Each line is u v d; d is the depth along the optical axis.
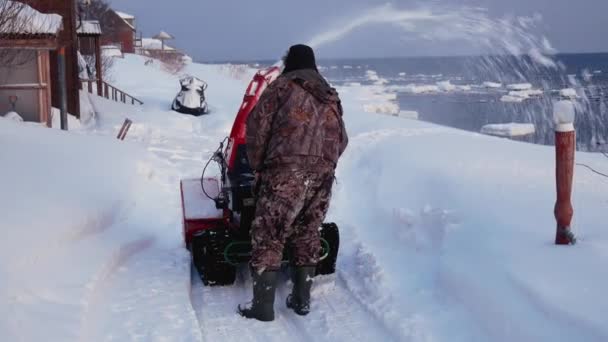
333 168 4.60
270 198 4.46
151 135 15.77
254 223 4.57
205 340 4.27
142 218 7.34
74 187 7.20
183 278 5.16
